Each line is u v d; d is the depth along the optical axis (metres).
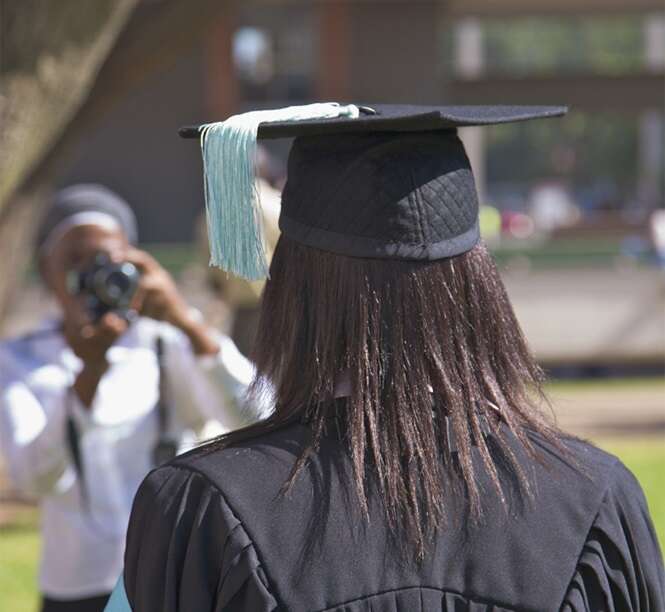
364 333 2.62
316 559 2.47
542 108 2.96
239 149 2.62
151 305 5.10
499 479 2.62
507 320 2.77
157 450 5.18
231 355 5.18
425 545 2.52
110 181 31.83
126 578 2.66
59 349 5.29
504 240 27.20
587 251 23.58
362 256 2.64
